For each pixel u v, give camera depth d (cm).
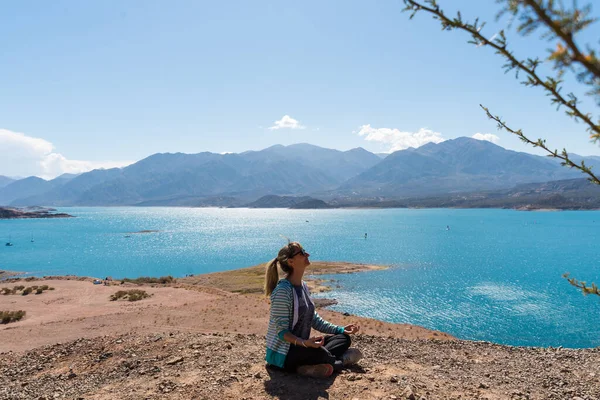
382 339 1120
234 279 6788
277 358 644
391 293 6475
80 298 4184
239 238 18888
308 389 600
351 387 609
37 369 896
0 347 1956
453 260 10744
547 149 264
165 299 3972
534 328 4706
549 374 788
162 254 13612
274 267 639
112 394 657
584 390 688
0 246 16638
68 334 2209
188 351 905
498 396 639
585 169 250
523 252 12712
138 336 1119
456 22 166
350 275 8081
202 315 2791
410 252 12562
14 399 695
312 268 8806
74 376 807
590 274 8600
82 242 17950
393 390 605
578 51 111
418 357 886
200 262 11719
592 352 998
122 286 5038
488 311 5497
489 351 1001
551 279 8012
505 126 279
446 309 5562
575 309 5641
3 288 4884
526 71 158
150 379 718
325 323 721
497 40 160
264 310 3067
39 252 14488
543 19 113
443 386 665
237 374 687
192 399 599
